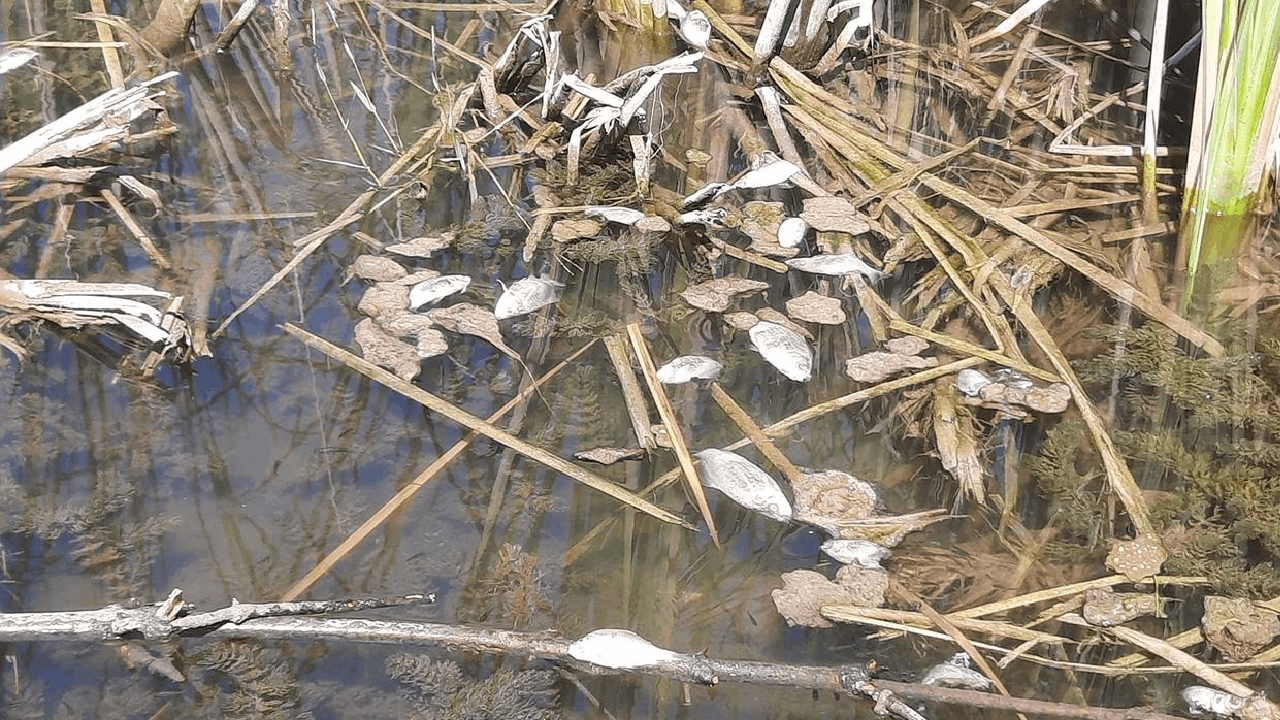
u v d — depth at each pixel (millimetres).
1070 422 2223
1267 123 2619
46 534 1838
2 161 2484
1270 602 1842
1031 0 3307
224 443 2033
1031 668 1765
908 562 1931
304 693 1636
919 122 3209
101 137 2672
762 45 3266
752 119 3217
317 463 2012
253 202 2682
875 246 2744
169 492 1932
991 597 1876
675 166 3006
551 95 2982
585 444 2115
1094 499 2064
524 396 2211
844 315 2475
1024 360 2365
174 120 2977
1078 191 2932
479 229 2682
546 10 3480
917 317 2518
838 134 3111
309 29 3416
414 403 2160
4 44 3145
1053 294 2592
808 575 1869
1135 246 2727
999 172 3008
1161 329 2471
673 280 2578
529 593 1817
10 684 1623
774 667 1687
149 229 2551
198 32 3350
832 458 2143
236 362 2207
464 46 3404
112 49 3158
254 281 2424
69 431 2025
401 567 1838
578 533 1934
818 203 2805
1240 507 2029
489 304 2453
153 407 2094
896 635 1796
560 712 1645
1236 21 2553
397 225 2656
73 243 2479
